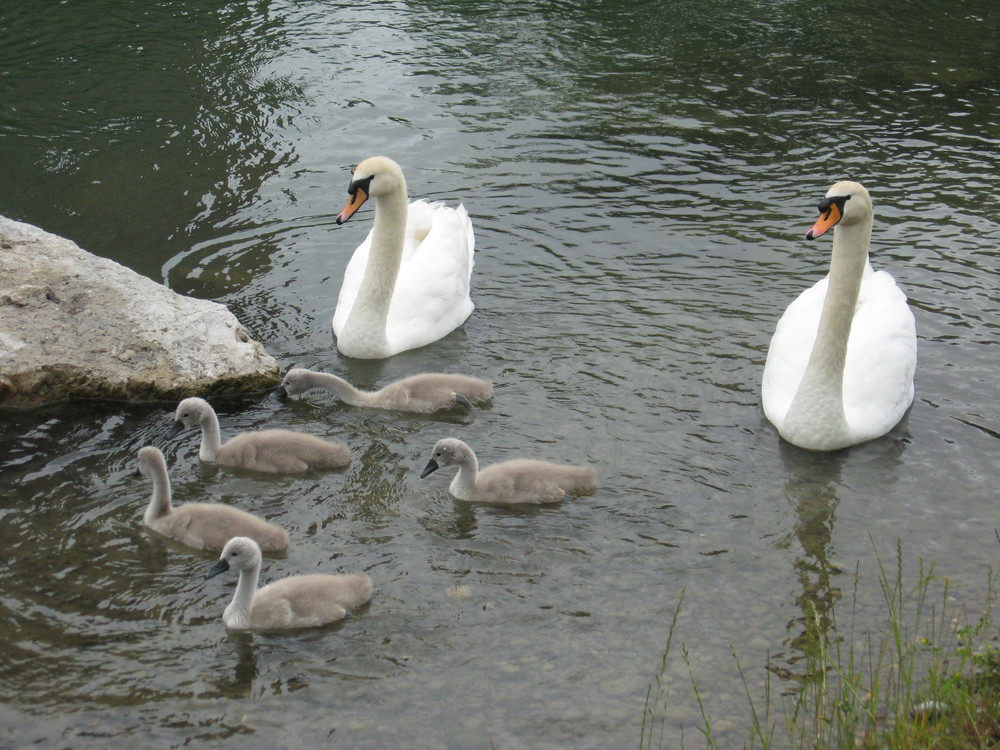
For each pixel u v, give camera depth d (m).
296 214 16.05
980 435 11.11
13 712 7.42
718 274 14.52
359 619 8.48
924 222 15.93
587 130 19.14
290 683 7.80
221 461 10.53
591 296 13.98
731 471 10.51
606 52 22.70
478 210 16.30
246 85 20.53
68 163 17.41
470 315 13.60
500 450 10.85
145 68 21.16
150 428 11.12
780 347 11.73
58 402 11.44
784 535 9.56
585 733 7.36
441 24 23.92
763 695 7.71
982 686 7.50
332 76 21.06
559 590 8.84
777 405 11.22
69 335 11.80
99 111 19.30
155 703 7.55
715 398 11.76
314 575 8.66
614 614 8.56
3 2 24.36
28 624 8.30
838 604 8.68
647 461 10.66
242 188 16.81
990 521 9.76
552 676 7.90
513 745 7.25
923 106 20.31
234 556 8.17
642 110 20.00
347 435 11.14
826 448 10.77
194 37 22.80
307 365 12.54
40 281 12.38
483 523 9.72
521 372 12.30
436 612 8.58
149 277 14.12
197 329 12.18
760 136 19.02
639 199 16.70
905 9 25.50
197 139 18.39
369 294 12.51
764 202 16.62
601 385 11.99
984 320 13.33
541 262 14.87
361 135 18.75
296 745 7.23
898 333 11.51
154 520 9.52
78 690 7.64
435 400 11.50
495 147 18.41
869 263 13.70
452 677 7.88
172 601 8.65
